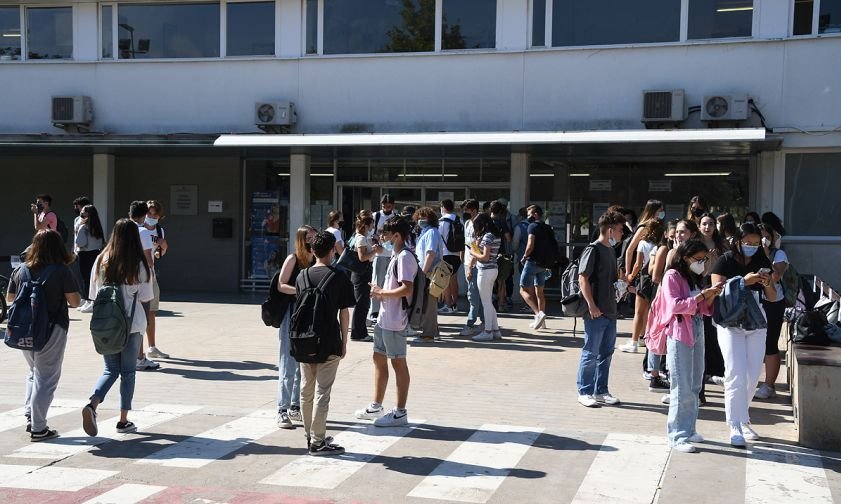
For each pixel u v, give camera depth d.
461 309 15.80
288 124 17.14
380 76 17.03
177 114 17.92
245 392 9.01
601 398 8.48
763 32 15.23
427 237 11.86
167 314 15.29
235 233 18.83
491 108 16.52
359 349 11.44
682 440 6.91
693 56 15.51
